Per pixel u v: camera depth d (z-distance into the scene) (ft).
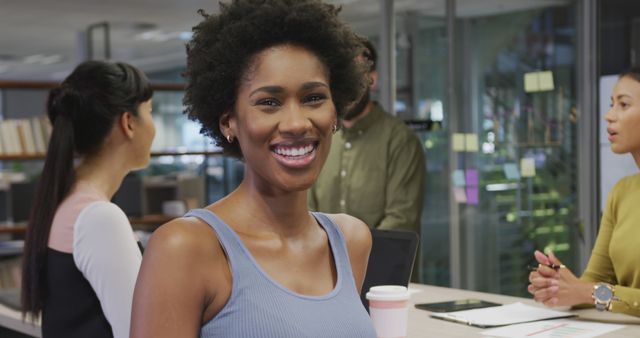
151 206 24.89
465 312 8.61
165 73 52.16
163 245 3.82
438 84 18.78
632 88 8.69
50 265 6.59
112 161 7.08
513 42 17.53
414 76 18.97
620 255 8.66
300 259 4.14
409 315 8.66
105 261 6.39
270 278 3.90
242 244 3.95
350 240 4.66
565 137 16.51
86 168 6.97
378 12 19.04
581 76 16.06
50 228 6.63
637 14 14.92
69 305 6.57
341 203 12.85
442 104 18.74
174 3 29.45
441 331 7.84
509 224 17.74
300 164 3.92
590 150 15.85
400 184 12.49
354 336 3.99
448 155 18.79
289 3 4.03
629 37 15.11
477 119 18.24
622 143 8.80
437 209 19.21
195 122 4.42
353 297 4.18
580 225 16.08
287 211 4.14
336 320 3.96
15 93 49.06
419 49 18.86
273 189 4.08
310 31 4.00
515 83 17.54
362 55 4.50
